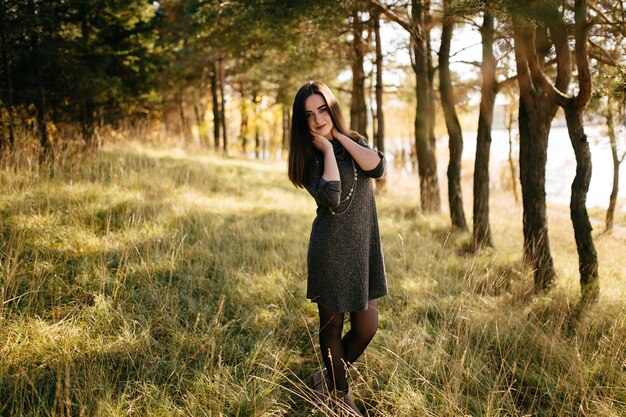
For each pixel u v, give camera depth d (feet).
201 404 7.24
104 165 21.68
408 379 8.06
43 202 14.94
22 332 8.39
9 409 6.73
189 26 27.78
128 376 7.57
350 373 8.43
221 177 27.99
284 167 45.34
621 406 7.52
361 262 6.60
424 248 16.98
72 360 7.77
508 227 24.79
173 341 8.80
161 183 20.80
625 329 9.91
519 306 11.59
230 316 10.36
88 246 12.55
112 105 32.32
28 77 22.36
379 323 10.56
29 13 19.43
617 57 13.12
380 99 33.17
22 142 19.53
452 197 21.80
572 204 11.55
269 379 7.95
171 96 57.82
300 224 18.95
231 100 72.95
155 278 11.33
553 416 7.55
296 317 10.45
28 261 11.19
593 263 11.38
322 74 37.24
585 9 10.13
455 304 11.25
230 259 13.16
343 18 20.52
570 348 9.04
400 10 23.50
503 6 9.64
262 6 20.22
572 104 11.27
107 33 28.04
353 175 6.51
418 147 27.20
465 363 8.52
